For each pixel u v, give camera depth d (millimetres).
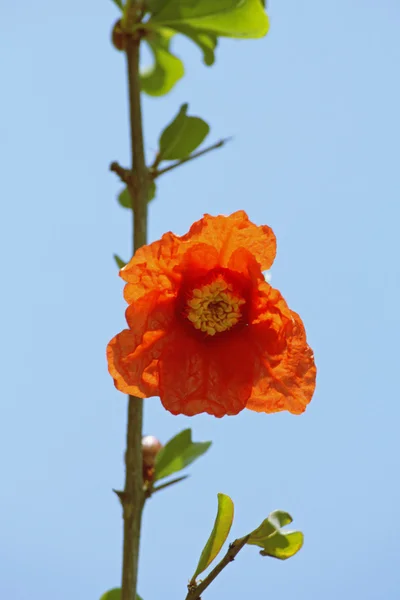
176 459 483
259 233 472
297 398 477
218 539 457
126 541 459
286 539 465
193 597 447
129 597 454
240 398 483
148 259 469
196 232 467
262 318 484
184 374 481
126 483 464
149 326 476
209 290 482
